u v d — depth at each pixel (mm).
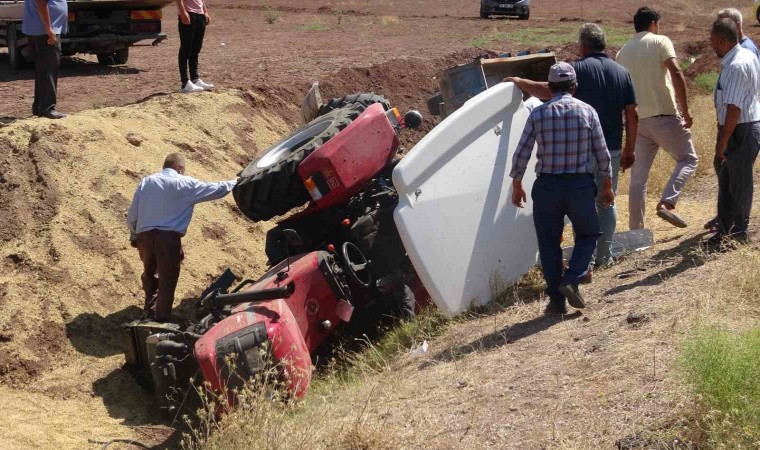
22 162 9438
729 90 7371
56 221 8906
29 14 10523
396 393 6254
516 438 5195
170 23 28922
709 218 9695
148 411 7387
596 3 48188
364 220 8227
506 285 8000
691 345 5125
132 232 8305
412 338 7547
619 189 11891
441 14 39906
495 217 7957
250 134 13094
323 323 7586
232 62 18406
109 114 11398
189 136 11953
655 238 9016
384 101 9422
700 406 4844
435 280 7543
